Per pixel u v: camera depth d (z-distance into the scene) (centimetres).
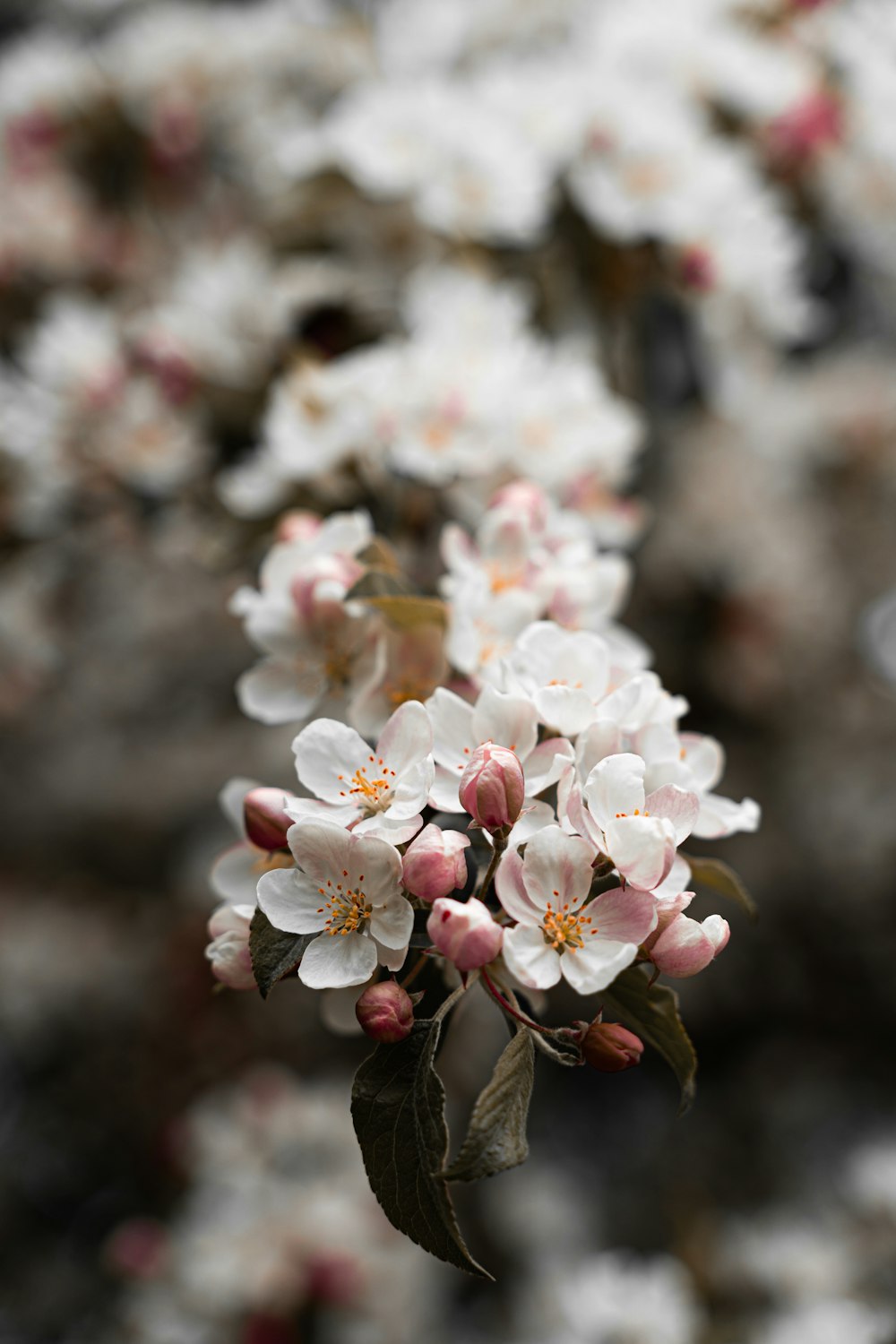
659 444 167
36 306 165
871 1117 209
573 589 94
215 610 211
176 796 217
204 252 153
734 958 198
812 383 199
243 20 186
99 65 175
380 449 105
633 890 83
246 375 131
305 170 132
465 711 87
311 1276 148
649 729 88
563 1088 231
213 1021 193
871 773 198
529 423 106
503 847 84
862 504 204
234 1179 159
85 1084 209
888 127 144
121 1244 165
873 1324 143
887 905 198
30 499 138
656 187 128
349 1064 193
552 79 135
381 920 83
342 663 93
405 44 170
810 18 149
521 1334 173
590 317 138
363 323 134
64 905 220
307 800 85
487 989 84
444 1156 81
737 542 174
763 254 132
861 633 199
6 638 167
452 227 126
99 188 179
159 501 137
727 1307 152
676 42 143
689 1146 212
